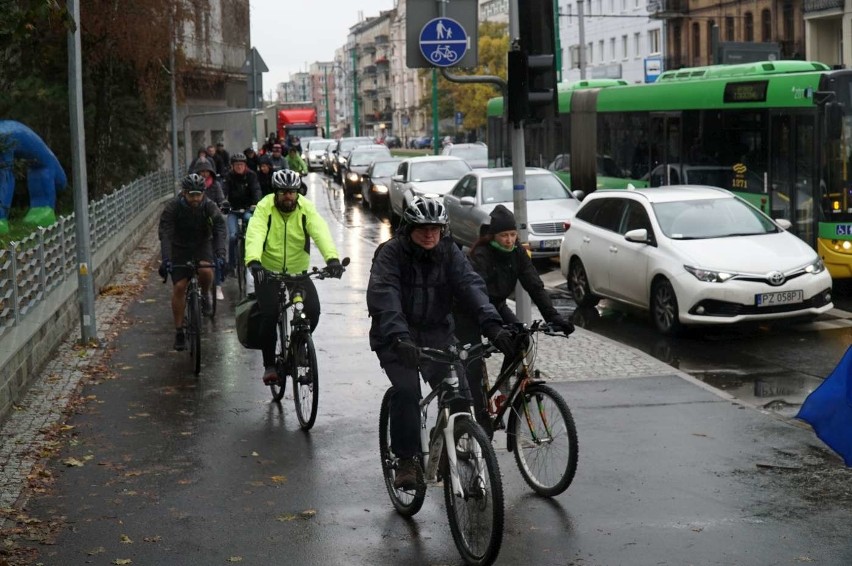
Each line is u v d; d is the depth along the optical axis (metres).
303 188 11.31
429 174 34.94
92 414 11.11
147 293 20.14
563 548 7.20
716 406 10.98
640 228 16.77
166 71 35.41
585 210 18.53
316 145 91.81
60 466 9.28
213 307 17.16
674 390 11.69
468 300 7.35
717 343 15.00
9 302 12.15
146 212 32.75
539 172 26.05
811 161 20.08
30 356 12.27
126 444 9.97
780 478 8.62
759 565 6.84
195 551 7.27
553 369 12.84
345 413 11.09
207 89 45.47
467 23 11.44
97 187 34.25
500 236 8.87
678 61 79.12
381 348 7.52
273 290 11.07
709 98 23.75
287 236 11.16
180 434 10.31
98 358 13.88
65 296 15.14
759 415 10.59
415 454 7.49
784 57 64.69
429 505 8.19
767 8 67.19
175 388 12.30
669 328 15.63
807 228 20.25
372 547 7.32
